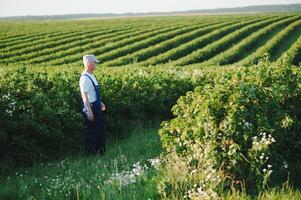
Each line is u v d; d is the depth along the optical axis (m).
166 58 34.09
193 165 6.74
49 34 49.84
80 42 43.38
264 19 60.97
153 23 62.47
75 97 10.79
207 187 6.07
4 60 35.19
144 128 12.05
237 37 43.25
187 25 54.53
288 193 6.18
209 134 6.68
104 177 6.98
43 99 9.31
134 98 12.56
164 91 13.41
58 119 9.39
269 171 6.20
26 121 8.68
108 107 11.34
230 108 6.79
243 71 8.41
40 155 8.81
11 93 9.32
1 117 8.50
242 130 6.60
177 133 7.39
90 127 9.27
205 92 7.38
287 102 8.30
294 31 48.50
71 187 6.59
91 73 9.27
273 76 8.12
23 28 59.62
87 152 9.30
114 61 33.38
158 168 6.89
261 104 7.14
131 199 5.95
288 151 7.65
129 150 9.39
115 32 49.66
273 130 6.96
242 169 6.45
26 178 7.47
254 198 6.03
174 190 6.08
